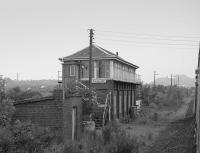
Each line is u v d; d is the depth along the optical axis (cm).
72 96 1848
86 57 3606
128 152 1675
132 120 3681
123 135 1859
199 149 1169
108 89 3412
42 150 1259
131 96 4600
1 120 1390
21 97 3266
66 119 1717
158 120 3653
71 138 1823
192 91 13188
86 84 3525
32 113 1667
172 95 6862
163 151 1853
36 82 13150
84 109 2330
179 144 2014
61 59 3656
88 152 1522
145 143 2109
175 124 3123
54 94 1656
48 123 1653
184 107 5981
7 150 1085
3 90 1575
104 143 1791
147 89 6300
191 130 2459
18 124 1306
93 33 2905
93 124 2227
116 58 3572
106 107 3069
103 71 3575
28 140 1202
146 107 5141
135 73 5188
